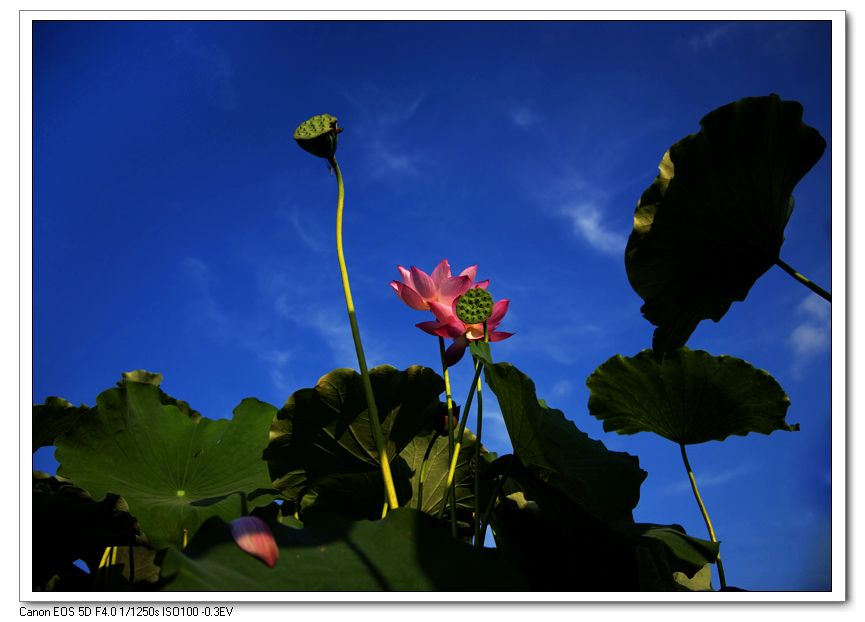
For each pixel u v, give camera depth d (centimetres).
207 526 128
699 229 192
